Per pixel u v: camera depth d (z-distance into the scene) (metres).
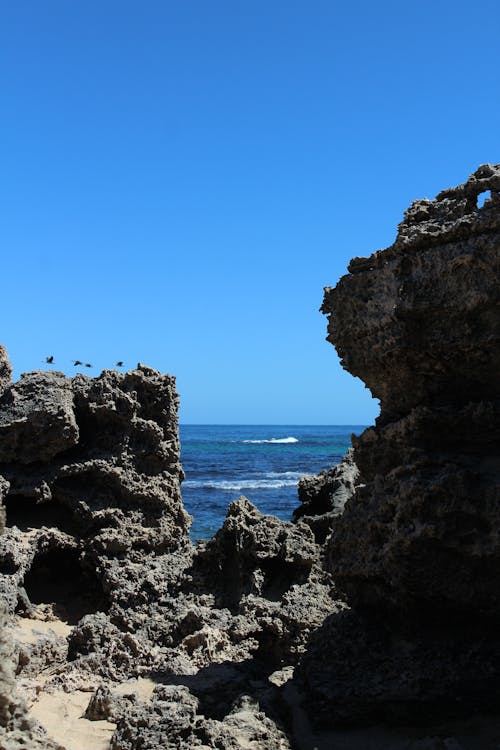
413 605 7.14
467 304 6.98
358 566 7.50
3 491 10.62
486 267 6.87
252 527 9.87
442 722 6.77
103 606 10.41
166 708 6.77
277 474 51.78
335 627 7.61
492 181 7.25
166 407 11.53
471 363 7.25
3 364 13.72
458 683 6.79
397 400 7.93
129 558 10.73
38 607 10.34
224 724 6.48
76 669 8.62
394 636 7.39
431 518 6.84
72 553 11.10
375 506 7.45
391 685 6.88
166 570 10.27
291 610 8.81
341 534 7.79
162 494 11.21
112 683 8.32
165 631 9.29
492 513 6.68
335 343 8.19
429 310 7.22
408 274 7.40
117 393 11.27
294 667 8.30
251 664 8.21
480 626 7.08
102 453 11.22
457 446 7.36
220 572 9.96
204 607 9.54
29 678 8.27
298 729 6.88
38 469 11.10
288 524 10.00
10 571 10.00
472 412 7.25
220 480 46.25
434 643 7.11
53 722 7.39
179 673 8.33
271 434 161.38
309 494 12.18
